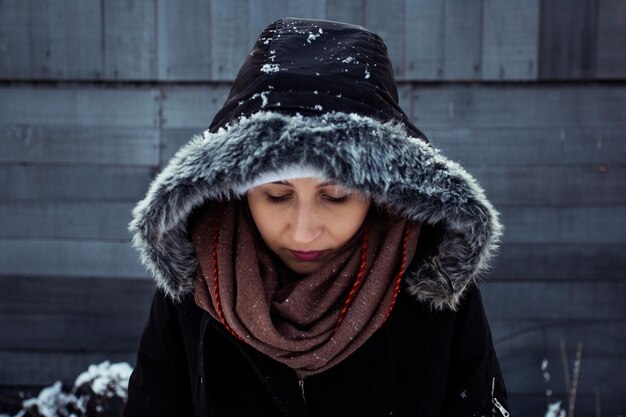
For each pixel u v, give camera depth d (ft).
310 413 3.45
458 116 7.18
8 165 7.43
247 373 3.43
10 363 7.68
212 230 3.31
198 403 3.43
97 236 7.52
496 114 7.16
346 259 3.29
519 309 7.38
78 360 7.66
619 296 7.31
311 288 3.21
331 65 3.02
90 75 7.27
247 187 2.90
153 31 7.17
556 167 7.20
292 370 3.29
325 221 3.13
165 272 3.30
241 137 2.82
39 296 7.60
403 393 3.49
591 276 7.30
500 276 7.36
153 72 7.23
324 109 2.90
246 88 3.07
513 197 7.25
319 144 2.75
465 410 3.54
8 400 7.64
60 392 7.51
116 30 7.19
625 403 7.36
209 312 3.20
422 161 3.03
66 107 7.36
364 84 3.01
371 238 3.32
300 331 3.16
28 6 7.18
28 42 7.23
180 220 3.18
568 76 7.03
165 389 3.63
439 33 7.04
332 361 3.21
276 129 2.80
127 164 7.41
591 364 7.38
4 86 7.33
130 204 7.47
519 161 7.21
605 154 7.15
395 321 3.48
